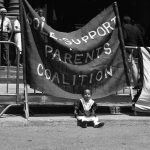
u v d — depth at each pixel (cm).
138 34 1280
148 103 977
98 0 1817
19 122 890
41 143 767
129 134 845
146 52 993
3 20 1342
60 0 1789
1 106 986
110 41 974
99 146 754
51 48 935
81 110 909
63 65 944
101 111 1031
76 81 952
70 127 897
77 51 948
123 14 1828
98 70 962
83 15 1812
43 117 930
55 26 1789
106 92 969
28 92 1012
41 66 932
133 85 1002
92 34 968
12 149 729
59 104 949
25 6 925
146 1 1822
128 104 982
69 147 745
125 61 980
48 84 934
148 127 912
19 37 1359
